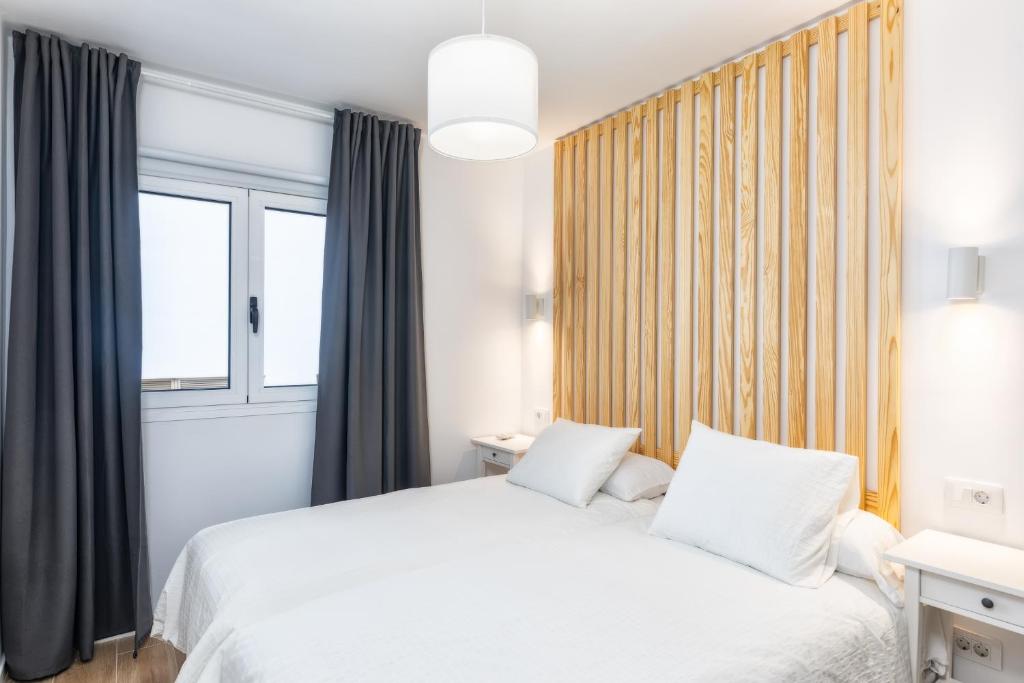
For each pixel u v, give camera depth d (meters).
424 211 3.43
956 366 1.92
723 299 2.59
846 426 2.16
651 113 2.91
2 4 2.14
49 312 2.35
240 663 1.34
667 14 2.18
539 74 2.68
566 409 3.44
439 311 3.50
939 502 1.96
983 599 1.55
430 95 1.72
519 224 3.83
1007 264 1.82
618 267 3.09
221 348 2.89
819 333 2.24
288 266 3.07
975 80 1.88
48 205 2.35
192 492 2.77
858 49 2.12
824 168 2.22
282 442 3.01
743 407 2.52
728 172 2.56
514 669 1.25
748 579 1.74
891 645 1.61
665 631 1.42
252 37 2.38
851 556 1.80
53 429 2.34
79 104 2.41
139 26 2.29
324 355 2.98
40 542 2.30
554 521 2.27
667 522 2.08
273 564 1.83
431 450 3.48
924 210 1.99
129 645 2.50
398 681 1.21
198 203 2.83
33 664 2.24
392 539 2.05
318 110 3.07
